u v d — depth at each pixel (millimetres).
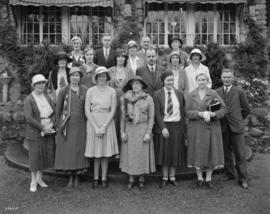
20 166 6488
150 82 5984
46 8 10117
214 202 4953
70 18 10156
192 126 5398
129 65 6484
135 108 5328
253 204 4883
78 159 5422
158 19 10102
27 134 5418
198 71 6188
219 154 5359
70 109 5430
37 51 9656
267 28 10992
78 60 6688
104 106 5414
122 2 9961
